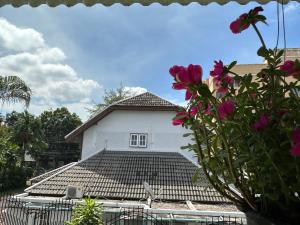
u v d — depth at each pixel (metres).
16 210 9.76
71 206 9.36
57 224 9.22
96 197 11.01
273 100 1.11
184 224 8.74
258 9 1.20
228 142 1.11
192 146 1.30
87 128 15.55
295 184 1.00
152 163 13.42
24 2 1.80
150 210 9.27
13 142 30.67
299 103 1.08
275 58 1.22
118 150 14.95
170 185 11.77
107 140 15.26
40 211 9.43
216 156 1.17
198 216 9.07
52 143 45.25
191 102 1.19
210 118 1.17
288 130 1.00
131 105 15.46
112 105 15.49
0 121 24.72
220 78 1.21
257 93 1.16
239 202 1.18
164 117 15.38
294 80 1.14
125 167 13.11
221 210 9.66
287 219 1.02
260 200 1.09
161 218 8.66
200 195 11.06
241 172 1.11
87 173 12.60
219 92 1.21
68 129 46.09
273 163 0.99
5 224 9.66
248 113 1.12
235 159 1.14
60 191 11.41
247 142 1.06
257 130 1.04
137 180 12.17
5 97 16.52
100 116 15.41
